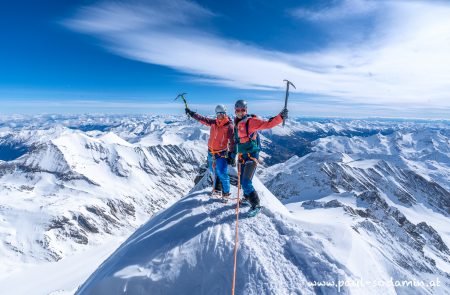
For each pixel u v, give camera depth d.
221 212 10.79
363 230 100.69
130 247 9.77
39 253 183.50
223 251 8.68
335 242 9.61
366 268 9.22
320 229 10.19
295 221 10.54
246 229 9.71
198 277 8.16
